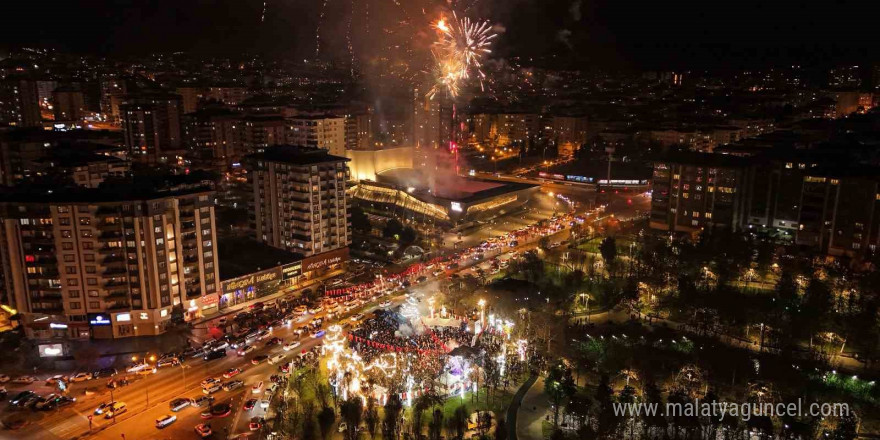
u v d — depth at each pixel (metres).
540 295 171.62
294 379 135.62
